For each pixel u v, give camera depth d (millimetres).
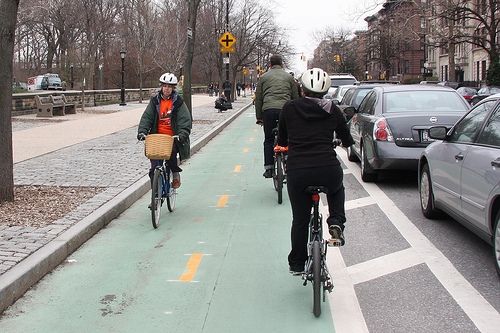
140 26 46125
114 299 4930
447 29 45250
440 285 5168
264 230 7109
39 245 5922
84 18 48844
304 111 4641
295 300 4863
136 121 23375
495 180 5160
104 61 54562
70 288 5191
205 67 67875
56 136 17125
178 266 5770
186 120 7516
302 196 4648
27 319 4539
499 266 5191
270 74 8914
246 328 4332
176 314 4605
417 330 4254
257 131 21422
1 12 7434
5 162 7684
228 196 9188
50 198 8164
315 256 4395
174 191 8094
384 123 9430
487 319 4422
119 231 7125
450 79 47281
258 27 48406
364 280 5336
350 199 8922
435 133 6750
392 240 6625
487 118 5930
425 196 7609
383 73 82250
